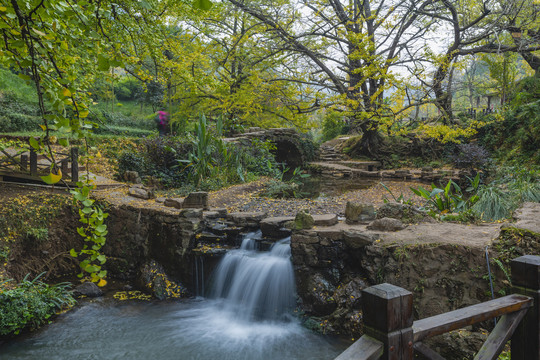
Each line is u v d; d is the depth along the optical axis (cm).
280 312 602
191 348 519
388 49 1831
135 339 546
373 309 155
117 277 798
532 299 227
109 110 2658
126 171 1114
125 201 858
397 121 1755
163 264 750
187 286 717
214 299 680
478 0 1788
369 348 149
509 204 721
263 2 1861
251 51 1858
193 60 982
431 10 1738
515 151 1577
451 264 486
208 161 1148
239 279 649
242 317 619
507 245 459
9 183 878
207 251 690
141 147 1320
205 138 1144
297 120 1880
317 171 2161
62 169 884
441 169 1927
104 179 1051
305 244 590
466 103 3478
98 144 1280
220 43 1798
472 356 429
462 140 1980
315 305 569
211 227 746
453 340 446
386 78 1496
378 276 529
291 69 2009
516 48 1742
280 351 504
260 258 641
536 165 1320
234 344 527
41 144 175
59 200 832
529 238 449
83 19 183
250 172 1395
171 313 635
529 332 229
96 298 696
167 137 1422
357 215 627
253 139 1636
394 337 151
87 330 575
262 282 621
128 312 638
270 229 698
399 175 1920
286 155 2352
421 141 2155
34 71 176
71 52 298
